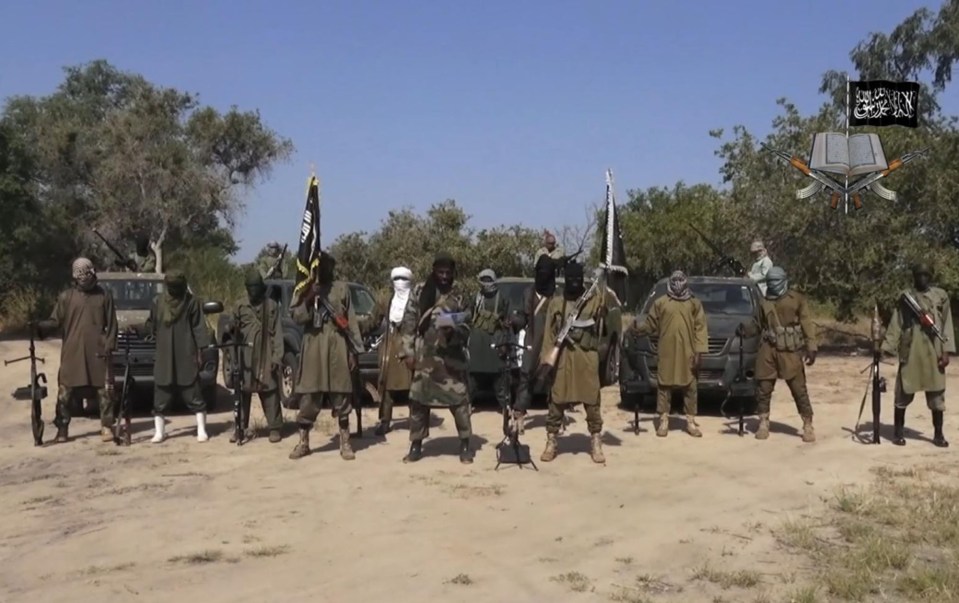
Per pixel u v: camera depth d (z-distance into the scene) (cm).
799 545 716
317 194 1010
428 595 609
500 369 1307
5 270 3064
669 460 1021
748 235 2122
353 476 948
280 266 1672
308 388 1016
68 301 1140
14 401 1520
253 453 1069
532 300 1044
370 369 1326
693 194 3703
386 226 2831
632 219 3475
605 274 1006
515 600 602
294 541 730
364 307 1417
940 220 2012
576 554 696
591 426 1002
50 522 798
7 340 2594
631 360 1258
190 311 1138
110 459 1049
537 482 920
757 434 1140
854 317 2109
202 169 4291
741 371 1214
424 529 761
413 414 1012
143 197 4166
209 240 4444
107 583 634
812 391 1541
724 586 628
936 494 859
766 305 1121
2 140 2917
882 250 1995
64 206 4197
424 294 995
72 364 1135
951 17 3238
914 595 607
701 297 1400
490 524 775
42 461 1044
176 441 1146
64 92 5659
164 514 815
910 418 1290
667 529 760
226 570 661
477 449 1080
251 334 1115
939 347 1074
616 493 878
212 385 1342
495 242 2702
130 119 4241
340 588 622
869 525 766
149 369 1308
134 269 1938
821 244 2028
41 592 619
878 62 3362
